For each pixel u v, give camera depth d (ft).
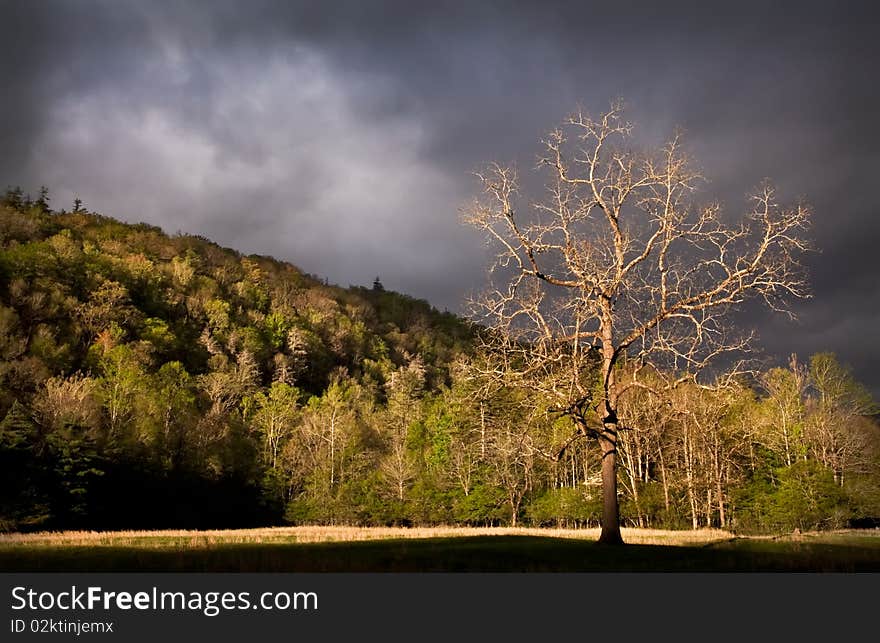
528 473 196.65
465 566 63.87
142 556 73.00
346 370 418.10
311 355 423.64
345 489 223.51
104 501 177.37
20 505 147.54
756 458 178.91
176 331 359.46
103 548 87.04
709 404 139.44
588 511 183.11
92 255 378.32
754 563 68.54
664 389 94.79
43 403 181.27
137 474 191.72
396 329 540.93
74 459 163.63
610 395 92.48
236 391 302.25
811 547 90.38
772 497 162.30
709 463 160.76
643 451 162.91
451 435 224.33
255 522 226.58
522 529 155.33
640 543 93.30
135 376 236.02
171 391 244.01
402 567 62.39
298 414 281.54
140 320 336.90
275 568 61.16
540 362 90.22
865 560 72.43
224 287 461.78
